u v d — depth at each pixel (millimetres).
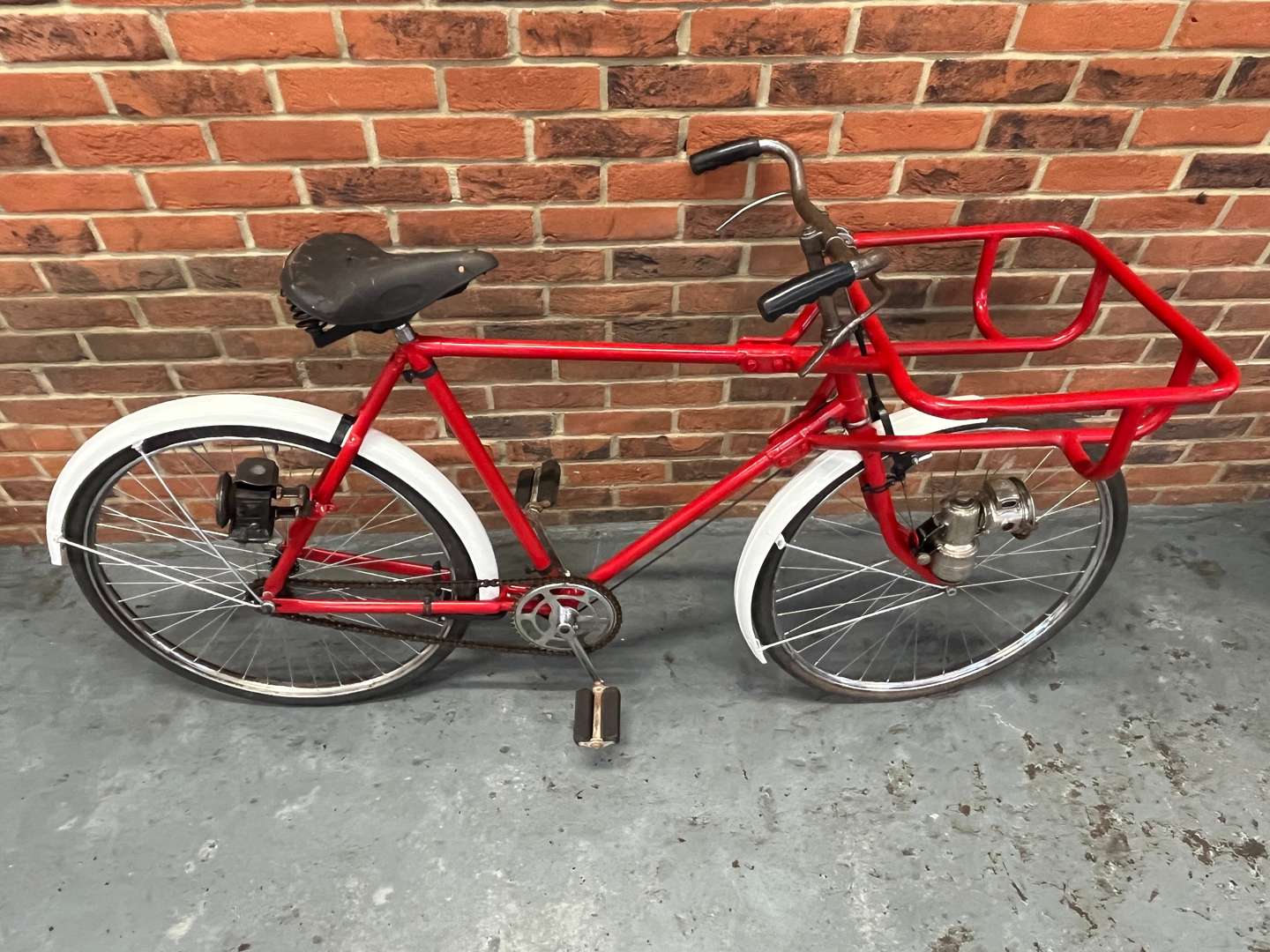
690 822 1546
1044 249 1565
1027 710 1719
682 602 1937
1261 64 1322
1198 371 1811
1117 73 1324
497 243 1483
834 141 1386
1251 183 1481
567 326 1628
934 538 1461
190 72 1242
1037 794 1587
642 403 1784
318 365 1668
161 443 1391
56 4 1161
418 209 1429
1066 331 1373
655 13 1220
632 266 1534
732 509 2068
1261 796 1578
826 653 1834
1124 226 1543
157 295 1528
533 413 1784
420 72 1261
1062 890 1457
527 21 1216
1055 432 1220
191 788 1589
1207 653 1817
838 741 1671
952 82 1321
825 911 1433
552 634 1551
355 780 1605
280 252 1479
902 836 1529
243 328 1594
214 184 1374
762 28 1244
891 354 1139
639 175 1403
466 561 1530
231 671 1719
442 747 1658
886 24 1250
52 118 1277
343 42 1224
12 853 1490
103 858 1488
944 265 1576
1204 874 1474
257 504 1346
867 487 1409
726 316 1627
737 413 1821
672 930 1408
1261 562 2008
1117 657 1813
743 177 1415
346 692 1707
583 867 1483
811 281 994
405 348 1275
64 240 1432
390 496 1938
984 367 1784
